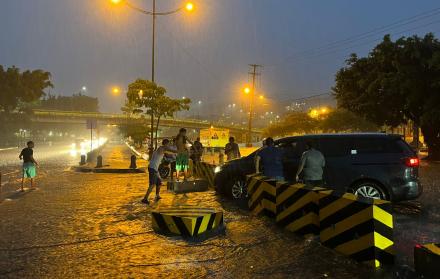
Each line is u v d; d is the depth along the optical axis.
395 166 9.68
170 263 6.11
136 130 56.62
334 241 6.59
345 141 10.12
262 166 10.32
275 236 7.58
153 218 8.31
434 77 27.17
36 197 13.05
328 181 9.88
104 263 6.14
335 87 33.88
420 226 8.20
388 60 29.00
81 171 23.62
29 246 7.10
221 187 12.12
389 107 30.72
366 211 5.93
